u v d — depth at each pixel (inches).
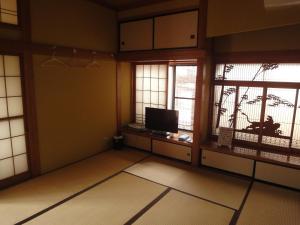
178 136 174.9
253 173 138.2
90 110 170.7
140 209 107.4
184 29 147.4
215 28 133.1
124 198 116.7
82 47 158.6
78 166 156.6
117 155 178.7
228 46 152.5
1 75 118.0
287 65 135.4
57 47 140.5
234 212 105.8
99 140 182.4
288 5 102.4
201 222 98.3
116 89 191.8
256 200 116.4
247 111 152.3
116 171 149.0
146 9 164.7
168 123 174.9
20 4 120.2
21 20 121.4
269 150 145.7
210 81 160.9
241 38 147.0
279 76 138.7
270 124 145.6
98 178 138.8
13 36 119.0
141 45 171.2
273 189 128.0
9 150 126.3
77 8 152.2
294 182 125.8
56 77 143.5
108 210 106.3
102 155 178.4
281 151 143.5
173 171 150.3
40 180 135.1
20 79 126.1
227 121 160.7
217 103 162.9
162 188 127.5
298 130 137.4
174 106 191.8
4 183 125.1
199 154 156.6
